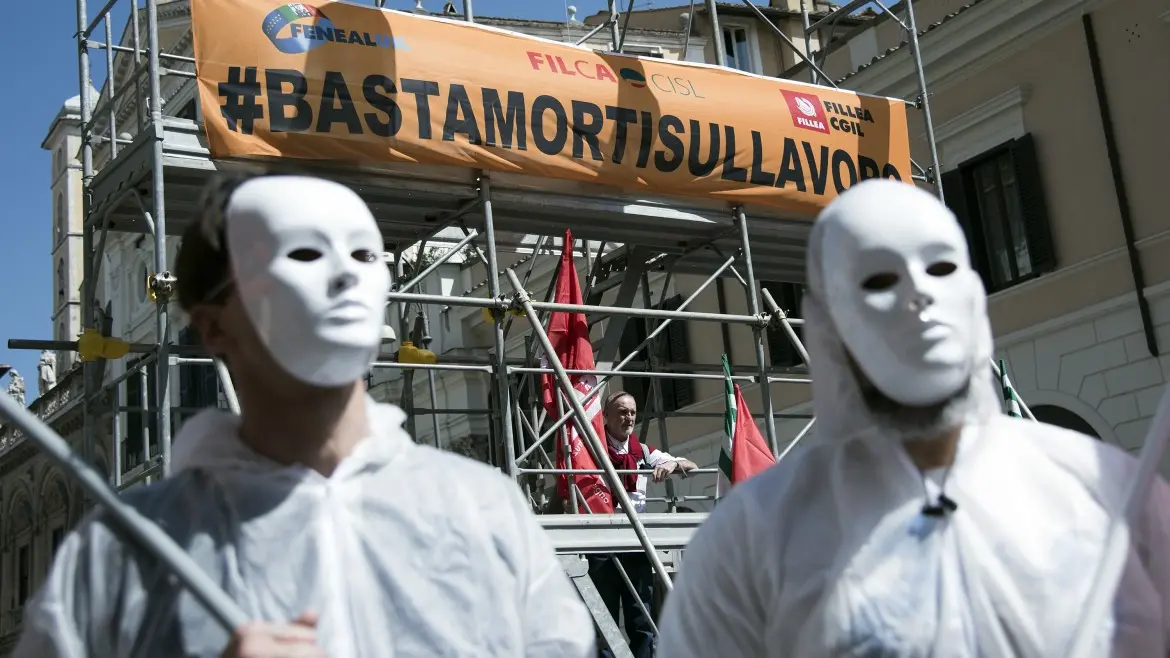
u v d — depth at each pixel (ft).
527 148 18.34
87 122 20.79
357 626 5.44
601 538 16.17
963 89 40.34
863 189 6.36
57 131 90.94
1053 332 37.83
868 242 6.06
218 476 5.68
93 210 19.30
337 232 5.61
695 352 48.37
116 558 5.39
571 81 19.01
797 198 21.06
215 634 5.24
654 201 20.21
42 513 74.95
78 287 87.35
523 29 55.01
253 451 5.83
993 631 5.81
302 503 5.60
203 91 16.08
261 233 5.55
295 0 16.94
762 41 61.98
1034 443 6.35
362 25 17.37
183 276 5.89
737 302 46.70
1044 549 5.96
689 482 48.19
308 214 5.58
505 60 18.47
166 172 16.90
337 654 5.32
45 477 74.18
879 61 42.60
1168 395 5.88
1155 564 6.15
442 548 5.72
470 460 6.31
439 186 18.42
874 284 6.11
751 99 20.90
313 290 5.49
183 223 19.43
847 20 60.29
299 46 16.78
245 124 16.25
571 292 19.95
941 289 6.04
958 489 6.12
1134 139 35.63
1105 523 6.06
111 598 5.33
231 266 5.63
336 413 5.80
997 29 39.06
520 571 5.99
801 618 6.25
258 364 5.68
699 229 21.53
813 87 21.88
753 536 6.54
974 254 39.86
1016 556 5.92
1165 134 34.88
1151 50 35.27
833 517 6.38
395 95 17.34
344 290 5.56
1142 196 35.40
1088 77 36.83
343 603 5.46
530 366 24.23
